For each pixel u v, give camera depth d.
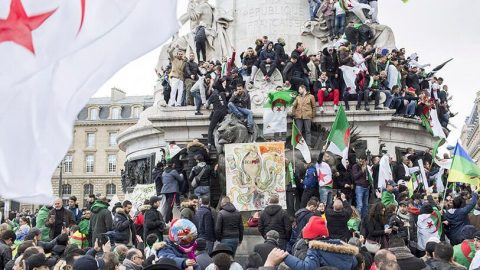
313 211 14.44
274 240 10.84
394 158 24.38
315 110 22.36
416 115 24.97
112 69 5.34
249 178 20.42
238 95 22.00
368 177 19.92
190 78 24.95
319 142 22.22
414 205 17.89
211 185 21.28
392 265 7.11
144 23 5.40
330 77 23.42
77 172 98.94
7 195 4.89
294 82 22.95
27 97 5.03
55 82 5.21
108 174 98.25
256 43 24.58
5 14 4.99
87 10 5.21
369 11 28.03
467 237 11.54
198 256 10.60
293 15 28.20
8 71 4.94
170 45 28.95
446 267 9.09
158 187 22.56
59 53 5.07
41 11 5.05
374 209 14.02
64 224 16.42
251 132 21.86
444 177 24.81
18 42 4.98
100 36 5.20
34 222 23.94
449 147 26.47
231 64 24.97
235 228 15.01
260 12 28.27
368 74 23.64
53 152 5.08
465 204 16.62
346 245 7.91
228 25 28.56
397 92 24.27
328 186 19.02
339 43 25.69
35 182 4.98
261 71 23.97
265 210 14.73
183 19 29.39
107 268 8.88
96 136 99.62
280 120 22.06
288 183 20.78
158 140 27.41
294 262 7.66
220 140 21.45
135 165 28.50
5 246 11.37
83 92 5.27
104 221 15.73
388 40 27.28
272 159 20.44
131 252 9.92
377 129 23.16
